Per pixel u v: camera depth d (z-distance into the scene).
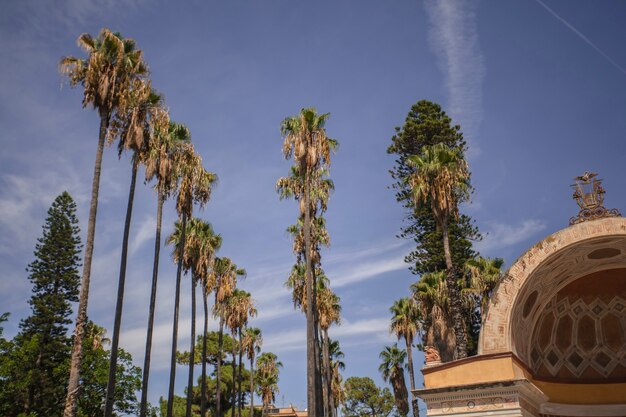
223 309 48.91
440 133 48.69
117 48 24.97
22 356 43.62
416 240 48.53
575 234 19.30
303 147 29.95
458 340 23.72
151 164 31.28
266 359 76.75
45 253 50.75
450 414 17.39
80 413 40.91
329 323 47.75
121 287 25.42
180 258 34.62
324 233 42.28
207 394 67.75
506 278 19.44
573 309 23.62
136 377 44.94
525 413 17.75
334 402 66.88
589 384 22.53
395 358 58.12
